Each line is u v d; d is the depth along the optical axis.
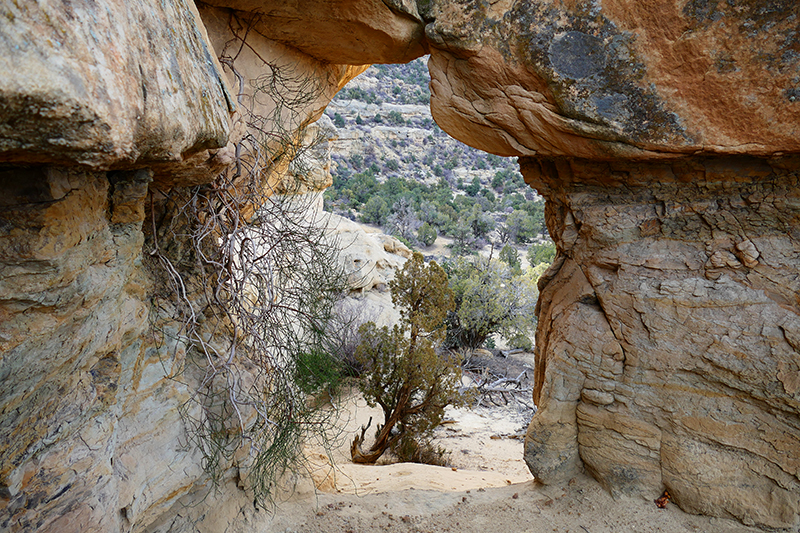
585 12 3.48
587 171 4.30
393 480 5.60
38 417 2.16
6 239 1.68
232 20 4.00
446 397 7.91
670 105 3.41
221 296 3.87
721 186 3.81
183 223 3.61
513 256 35.84
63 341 2.03
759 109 3.18
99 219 2.18
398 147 73.25
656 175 4.03
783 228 3.71
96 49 1.29
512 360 17.64
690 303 4.01
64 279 1.87
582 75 3.58
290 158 4.44
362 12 3.90
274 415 3.96
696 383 4.04
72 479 2.43
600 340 4.43
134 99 1.43
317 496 4.68
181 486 3.43
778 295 3.74
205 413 3.73
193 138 1.91
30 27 1.11
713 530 4.00
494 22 3.75
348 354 8.64
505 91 3.91
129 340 2.89
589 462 4.62
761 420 3.82
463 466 8.38
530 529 4.29
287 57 4.49
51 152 1.26
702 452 4.05
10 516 2.15
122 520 2.94
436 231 45.16
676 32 3.25
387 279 17.00
